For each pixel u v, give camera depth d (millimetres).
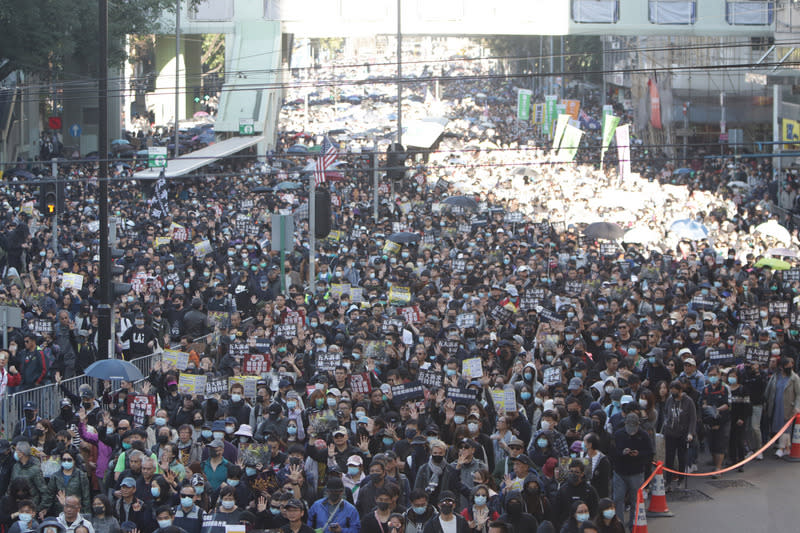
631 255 30359
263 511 12680
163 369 18172
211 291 25812
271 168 54250
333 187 45781
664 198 43625
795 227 41781
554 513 12383
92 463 14180
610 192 40969
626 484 14422
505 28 72000
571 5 71750
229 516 12078
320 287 25047
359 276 28047
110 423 15109
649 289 24641
